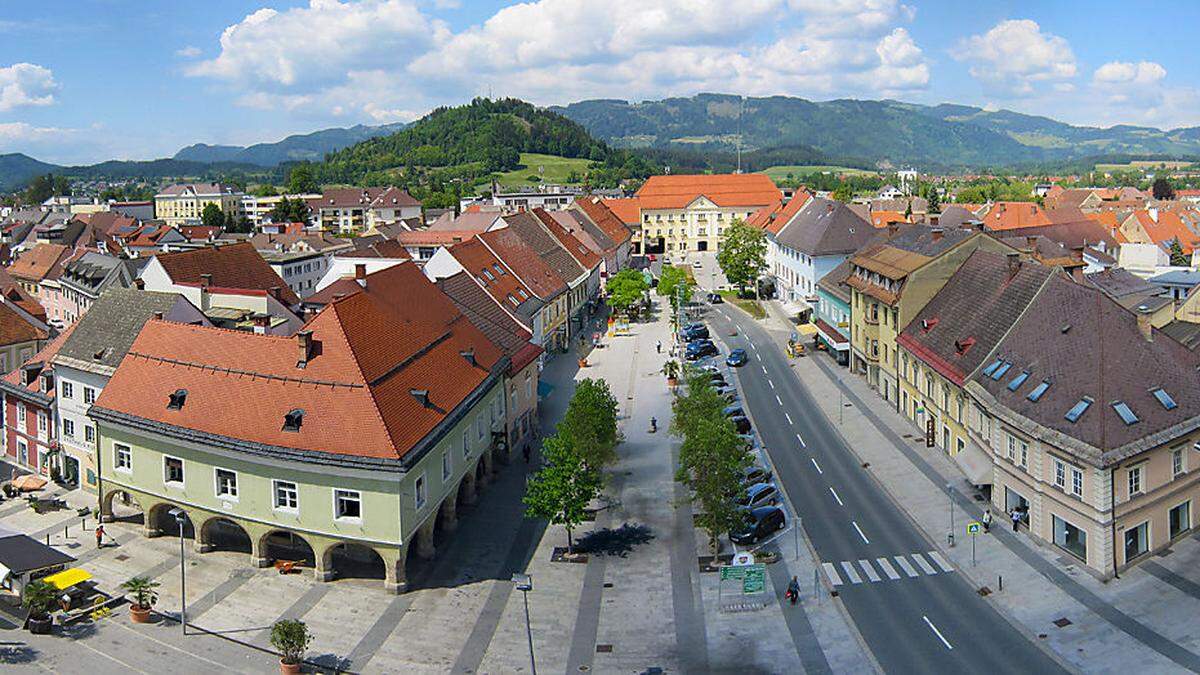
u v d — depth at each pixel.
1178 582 53.91
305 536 57.62
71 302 145.50
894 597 54.84
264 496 58.19
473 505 70.25
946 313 83.44
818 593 55.56
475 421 70.00
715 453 59.28
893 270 92.62
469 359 71.62
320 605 55.25
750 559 55.75
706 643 50.75
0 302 103.31
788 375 108.38
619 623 53.19
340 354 58.84
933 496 69.69
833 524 65.81
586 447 65.81
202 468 60.22
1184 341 75.00
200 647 51.09
